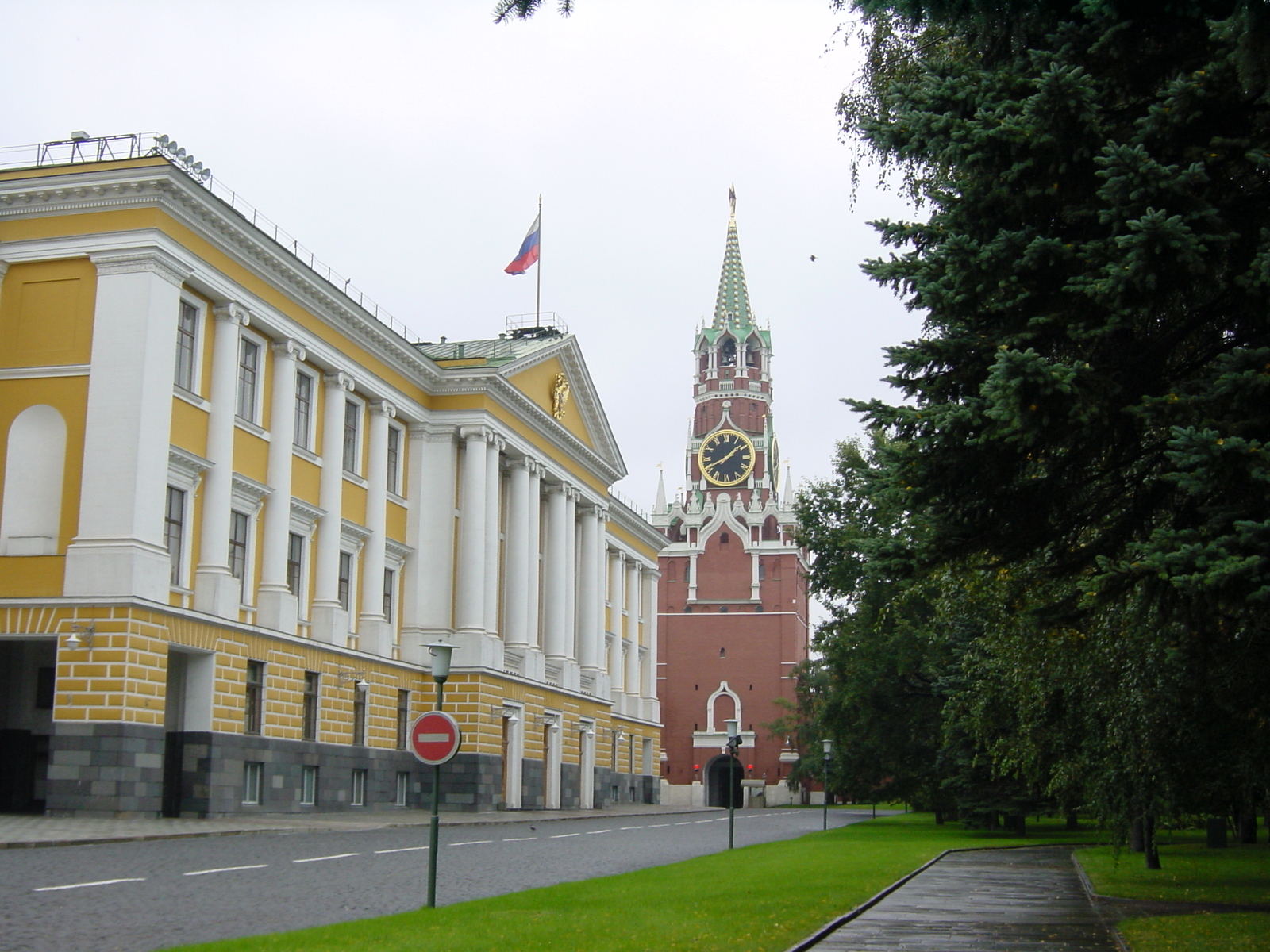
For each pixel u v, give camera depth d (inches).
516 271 2477.9
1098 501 650.8
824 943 587.5
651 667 3405.5
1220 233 534.9
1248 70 460.1
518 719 2167.8
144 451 1347.2
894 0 436.8
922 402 623.8
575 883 799.1
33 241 1403.8
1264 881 933.2
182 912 604.7
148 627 1332.4
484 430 2066.9
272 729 1572.3
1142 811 834.8
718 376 4840.1
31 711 1421.0
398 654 1989.4
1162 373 610.2
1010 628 896.9
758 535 4530.0
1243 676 660.1
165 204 1387.8
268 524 1620.3
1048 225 606.9
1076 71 550.6
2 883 693.3
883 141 621.0
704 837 1531.7
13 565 1344.7
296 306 1679.4
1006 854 1339.8
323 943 493.7
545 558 2458.2
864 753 2185.0
